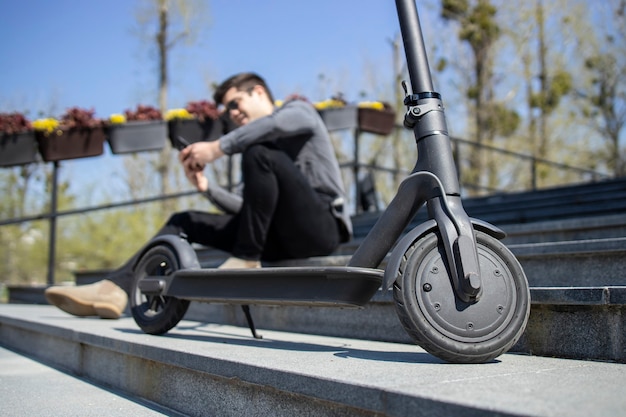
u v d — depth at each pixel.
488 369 1.29
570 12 18.33
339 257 2.37
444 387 1.06
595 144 18.59
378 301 2.00
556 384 1.10
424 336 1.33
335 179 2.43
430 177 1.45
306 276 1.61
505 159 16.86
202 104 4.89
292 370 1.27
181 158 2.30
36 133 4.59
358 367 1.31
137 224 15.48
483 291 1.37
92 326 2.38
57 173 4.80
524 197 5.23
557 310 1.59
